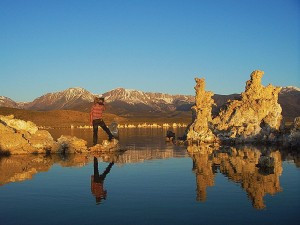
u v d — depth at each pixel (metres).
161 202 17.41
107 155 41.47
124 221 14.30
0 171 28.00
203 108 67.31
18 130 45.44
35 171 28.03
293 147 49.94
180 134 92.19
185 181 23.22
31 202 17.53
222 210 15.91
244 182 22.77
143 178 24.56
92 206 16.69
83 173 27.02
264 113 67.00
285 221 14.27
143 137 79.88
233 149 49.38
